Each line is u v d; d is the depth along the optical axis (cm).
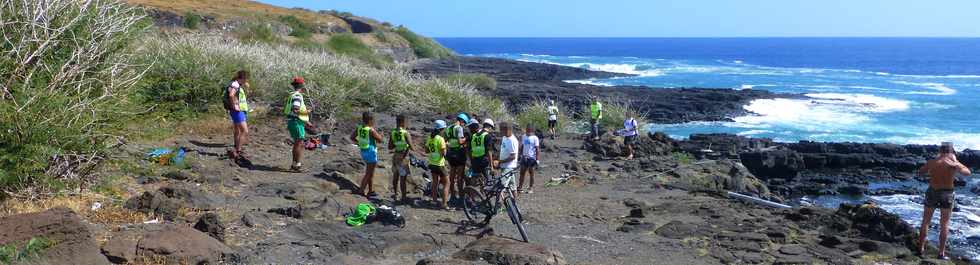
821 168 2352
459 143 1072
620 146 2044
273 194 973
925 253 947
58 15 914
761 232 980
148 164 984
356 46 5750
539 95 4231
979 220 1515
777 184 2066
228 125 1560
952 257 984
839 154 2419
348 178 1141
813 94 4969
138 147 1023
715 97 4462
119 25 1009
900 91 5322
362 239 771
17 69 820
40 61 855
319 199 972
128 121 966
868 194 1950
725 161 1827
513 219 859
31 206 745
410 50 7612
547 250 730
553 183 1447
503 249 722
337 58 2639
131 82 996
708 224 1033
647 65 9750
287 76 1981
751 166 2222
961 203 1756
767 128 3394
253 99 1889
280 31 5853
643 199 1283
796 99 4569
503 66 7306
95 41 951
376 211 870
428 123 2173
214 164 1130
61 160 822
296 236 763
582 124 2817
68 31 908
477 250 723
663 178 1598
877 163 2361
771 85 6006
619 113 2734
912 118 3716
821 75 7462
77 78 888
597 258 832
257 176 1102
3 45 845
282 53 2389
